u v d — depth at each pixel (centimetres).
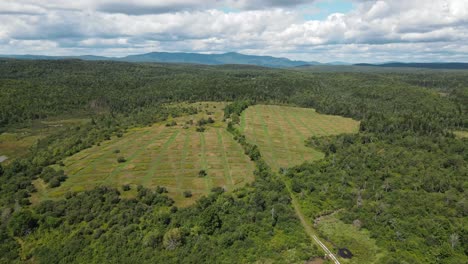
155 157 13525
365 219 8831
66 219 8919
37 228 8731
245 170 12106
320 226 8731
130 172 11931
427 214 8788
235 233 7850
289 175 11531
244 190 10225
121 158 13000
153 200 9569
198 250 7450
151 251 7519
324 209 9494
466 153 12612
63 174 11662
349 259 7444
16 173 12069
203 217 8238
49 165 12800
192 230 8062
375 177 11150
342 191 10269
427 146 13788
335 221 8975
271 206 9156
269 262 7112
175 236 7650
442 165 11800
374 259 7425
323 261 7306
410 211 8912
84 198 9738
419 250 7575
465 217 8600
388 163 12131
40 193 10500
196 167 12425
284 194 10031
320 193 10212
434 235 7962
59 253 7856
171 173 11838
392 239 8019
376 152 13600
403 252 7544
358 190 10381
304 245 7781
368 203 9619
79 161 13112
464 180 10481
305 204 9662
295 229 8338
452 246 7588
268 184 10556
